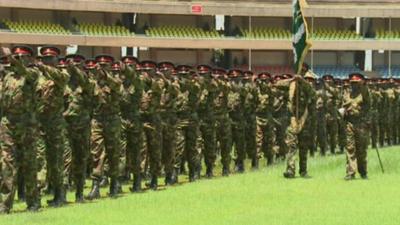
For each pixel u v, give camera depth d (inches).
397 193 817.5
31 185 721.6
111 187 853.2
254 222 621.0
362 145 971.3
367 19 2906.0
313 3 2751.0
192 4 2549.2
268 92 1282.0
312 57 2910.9
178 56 2699.3
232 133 1182.3
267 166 1249.4
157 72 965.2
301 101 1016.2
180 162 1024.2
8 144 706.2
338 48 2765.7
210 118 1072.8
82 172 810.2
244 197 789.9
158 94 924.0
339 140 1535.4
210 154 1079.0
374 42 2778.1
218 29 2738.7
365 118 974.4
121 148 897.5
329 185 901.2
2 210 701.3
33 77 717.3
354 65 2957.7
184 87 1018.1
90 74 842.8
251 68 2792.8
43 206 762.8
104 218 648.4
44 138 767.7
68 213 685.3
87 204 764.0
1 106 724.0
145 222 623.5
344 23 2896.2
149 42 2493.8
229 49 2679.6
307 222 620.7
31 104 717.9
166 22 2672.2
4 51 716.7
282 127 1363.2
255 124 1237.7
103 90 834.2
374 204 727.7
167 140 968.9
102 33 2508.6
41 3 2304.4
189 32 2647.6
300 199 770.2
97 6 2402.8
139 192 877.2
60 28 2439.7
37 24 2407.7
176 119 987.3
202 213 672.4
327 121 1487.5
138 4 2469.2
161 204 740.7
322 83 1487.5
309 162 1184.8
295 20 1047.6
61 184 775.1
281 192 831.7
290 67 2822.3
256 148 1242.6
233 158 1284.4
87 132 820.6
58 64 812.0
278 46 2655.0
